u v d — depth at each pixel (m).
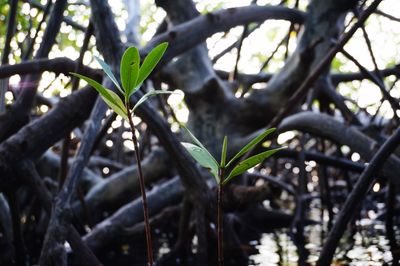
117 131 6.24
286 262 2.90
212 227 3.00
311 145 6.67
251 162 1.21
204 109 3.88
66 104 2.70
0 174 2.46
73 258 2.97
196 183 2.59
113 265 3.00
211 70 3.97
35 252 3.43
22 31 3.75
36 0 4.05
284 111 2.75
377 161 2.11
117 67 2.54
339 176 6.46
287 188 4.40
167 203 3.59
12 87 3.26
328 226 4.65
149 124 2.52
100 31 2.60
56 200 2.14
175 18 3.83
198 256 2.67
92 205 4.01
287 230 4.32
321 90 4.05
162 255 3.25
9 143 2.49
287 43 4.48
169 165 4.03
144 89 2.57
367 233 3.92
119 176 4.09
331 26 3.57
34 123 2.60
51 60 2.75
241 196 2.50
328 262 2.19
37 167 4.39
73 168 2.19
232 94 3.94
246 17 3.44
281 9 3.70
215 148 3.79
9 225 3.08
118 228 3.14
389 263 2.78
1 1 3.47
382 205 5.23
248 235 4.05
